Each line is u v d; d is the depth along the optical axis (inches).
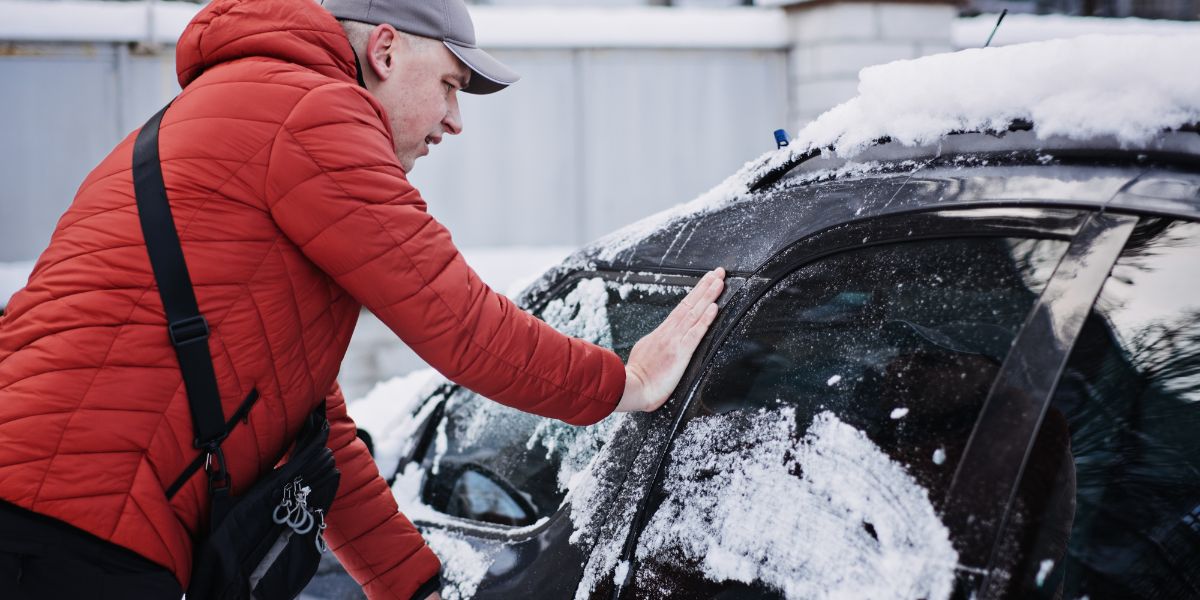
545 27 251.8
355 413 96.9
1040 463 39.5
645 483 52.3
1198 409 42.5
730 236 56.3
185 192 47.5
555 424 63.2
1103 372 40.9
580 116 259.8
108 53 236.1
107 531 45.8
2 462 45.3
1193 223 38.5
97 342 46.1
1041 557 39.0
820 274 49.2
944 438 41.3
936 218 45.5
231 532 48.1
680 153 267.1
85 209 48.7
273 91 48.9
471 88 59.2
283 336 49.2
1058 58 44.3
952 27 253.8
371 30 53.9
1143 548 47.5
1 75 231.6
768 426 47.9
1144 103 41.2
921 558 39.6
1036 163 44.3
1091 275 39.9
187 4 238.8
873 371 45.1
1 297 229.6
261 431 49.5
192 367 46.8
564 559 55.1
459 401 74.3
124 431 46.1
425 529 68.3
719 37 259.4
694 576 47.7
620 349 60.7
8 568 44.8
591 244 68.9
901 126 49.7
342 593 70.2
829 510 43.5
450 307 49.8
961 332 42.8
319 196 47.8
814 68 255.1
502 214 260.2
